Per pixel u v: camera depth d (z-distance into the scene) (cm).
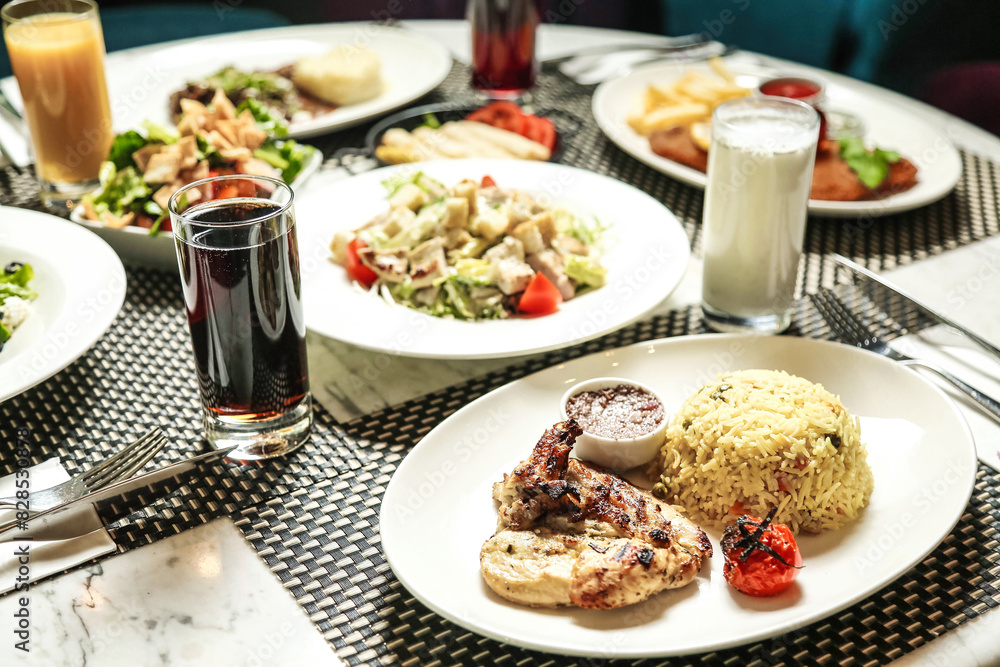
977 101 155
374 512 78
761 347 86
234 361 78
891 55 174
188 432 83
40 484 79
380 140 116
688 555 72
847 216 105
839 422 77
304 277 93
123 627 71
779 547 71
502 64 124
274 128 112
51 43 102
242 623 72
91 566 74
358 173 112
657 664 70
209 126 104
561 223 98
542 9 194
